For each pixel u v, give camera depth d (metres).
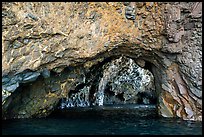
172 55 12.34
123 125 10.80
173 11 11.45
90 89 23.05
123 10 11.22
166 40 11.95
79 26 10.48
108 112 16.80
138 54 13.05
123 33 11.55
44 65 10.46
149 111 17.83
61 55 10.52
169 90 12.95
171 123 11.35
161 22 11.60
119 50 12.58
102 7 10.80
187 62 11.99
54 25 9.89
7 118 11.68
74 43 10.52
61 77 12.76
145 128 10.16
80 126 10.33
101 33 11.05
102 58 12.73
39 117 12.78
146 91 27.77
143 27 11.73
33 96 12.18
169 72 12.80
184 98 12.53
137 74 26.23
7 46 9.27
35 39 9.79
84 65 12.43
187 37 11.94
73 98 21.52
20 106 11.98
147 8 11.38
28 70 10.02
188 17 11.66
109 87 26.28
